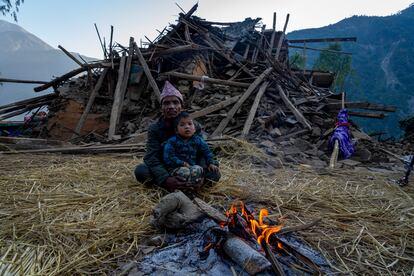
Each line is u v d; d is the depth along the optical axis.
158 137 3.29
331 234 2.41
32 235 2.23
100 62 9.88
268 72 8.88
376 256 2.13
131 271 1.86
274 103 8.16
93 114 9.36
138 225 2.43
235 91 8.70
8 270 1.77
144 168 3.25
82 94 10.04
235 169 4.21
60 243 2.13
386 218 2.74
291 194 3.25
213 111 7.55
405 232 2.49
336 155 5.30
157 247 2.15
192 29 11.27
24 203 2.79
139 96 9.42
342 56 35.16
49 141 5.68
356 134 7.46
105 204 2.81
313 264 1.87
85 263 1.91
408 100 178.38
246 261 1.77
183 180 2.98
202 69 9.91
